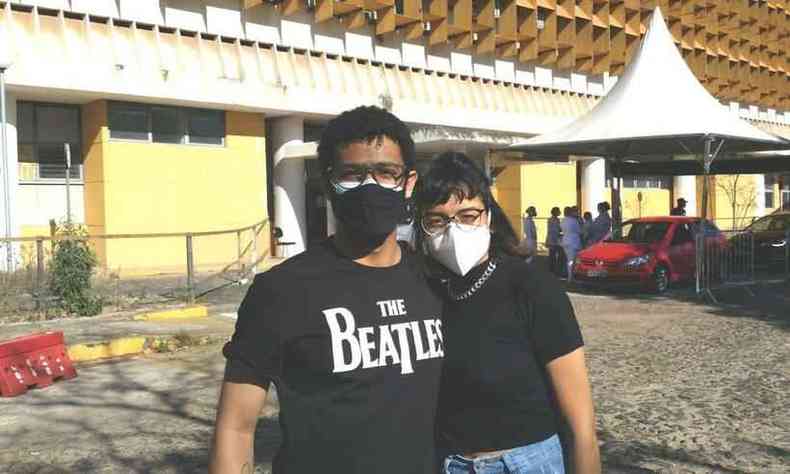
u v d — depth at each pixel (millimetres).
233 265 16203
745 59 42188
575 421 2363
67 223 13586
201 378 8188
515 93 30172
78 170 20766
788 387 7215
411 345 2162
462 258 2383
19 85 17875
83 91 18844
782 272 17359
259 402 2070
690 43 37344
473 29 27656
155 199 21047
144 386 7848
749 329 10672
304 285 2092
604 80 34281
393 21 24578
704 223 14797
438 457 2502
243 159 23016
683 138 15117
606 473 4977
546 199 32969
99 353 9359
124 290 13812
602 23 32594
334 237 2268
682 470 5035
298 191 24500
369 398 2066
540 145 17547
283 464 2094
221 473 2010
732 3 40250
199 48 21125
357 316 2104
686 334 10344
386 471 2059
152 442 5875
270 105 22484
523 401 2408
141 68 19844
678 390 7168
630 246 15547
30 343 7910
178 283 14812
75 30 18891
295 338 2053
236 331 2115
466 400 2434
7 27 17750
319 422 2047
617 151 19281
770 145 17312
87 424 6430
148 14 20125
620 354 9000
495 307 2420
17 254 11688
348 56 24578
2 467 5340
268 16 22609
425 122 26484
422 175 2531
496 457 2408
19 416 6742
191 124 21969
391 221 2152
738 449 5441
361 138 2154
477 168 2520
